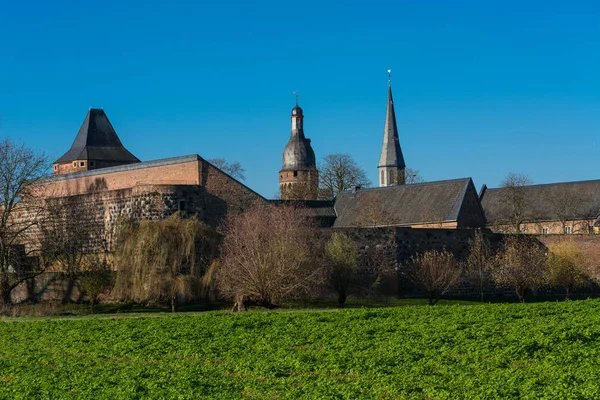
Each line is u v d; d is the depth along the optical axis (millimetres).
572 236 77875
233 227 66375
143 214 76750
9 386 31047
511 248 69312
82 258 71875
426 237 72438
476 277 71562
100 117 145625
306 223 75500
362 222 104375
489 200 135250
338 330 41844
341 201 110438
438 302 68000
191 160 80875
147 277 63750
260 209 70812
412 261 70875
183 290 63000
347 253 67062
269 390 28984
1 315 61438
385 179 178375
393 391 28156
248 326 44219
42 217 76938
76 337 42594
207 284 63250
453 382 29047
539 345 35094
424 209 102562
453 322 43562
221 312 53375
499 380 29062
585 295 73688
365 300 68688
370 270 70062
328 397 27562
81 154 141000
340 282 66062
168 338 40938
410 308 51562
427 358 33562
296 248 60438
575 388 27328
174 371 32938
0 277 69125
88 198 79875
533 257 69188
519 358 33250
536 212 129750
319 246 66750
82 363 35500
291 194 147125
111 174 88938
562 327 39875
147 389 29719
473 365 31859
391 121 178875
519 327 40812
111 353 37656
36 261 73625
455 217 99312
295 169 180250
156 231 64875
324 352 35531
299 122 182000
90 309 64312
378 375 30672
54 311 63219
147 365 34562
